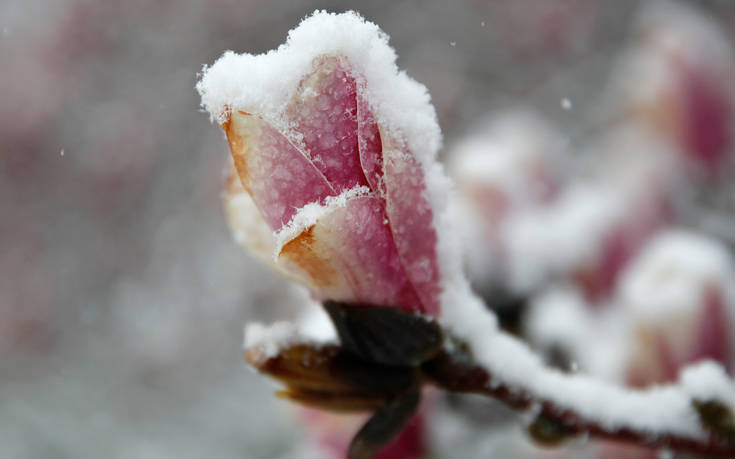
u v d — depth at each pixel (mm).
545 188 571
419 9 1479
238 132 286
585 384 330
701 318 401
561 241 507
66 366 1365
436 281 312
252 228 315
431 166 302
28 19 1707
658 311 404
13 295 1515
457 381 318
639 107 625
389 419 314
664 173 583
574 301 481
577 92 1292
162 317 1367
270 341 315
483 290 464
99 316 1438
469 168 494
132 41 1658
